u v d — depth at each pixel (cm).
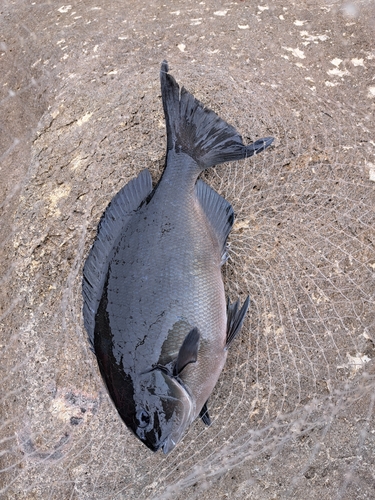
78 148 74
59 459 62
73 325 65
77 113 78
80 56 86
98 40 87
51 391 63
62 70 86
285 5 87
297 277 64
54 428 62
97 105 77
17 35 96
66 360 64
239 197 67
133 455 61
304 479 60
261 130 71
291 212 67
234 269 65
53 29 93
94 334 56
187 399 54
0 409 65
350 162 69
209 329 56
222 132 63
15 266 69
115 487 60
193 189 60
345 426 61
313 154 70
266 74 77
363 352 63
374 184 69
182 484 60
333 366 62
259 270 65
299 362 62
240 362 62
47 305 66
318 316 63
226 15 86
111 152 72
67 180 72
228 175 68
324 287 64
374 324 63
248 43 81
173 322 55
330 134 71
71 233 68
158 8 91
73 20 93
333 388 62
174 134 61
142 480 60
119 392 54
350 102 75
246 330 63
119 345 55
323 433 61
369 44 81
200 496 60
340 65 79
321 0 88
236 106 73
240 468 60
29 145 80
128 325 55
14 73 92
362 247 66
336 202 67
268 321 63
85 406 62
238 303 59
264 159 69
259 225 66
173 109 63
